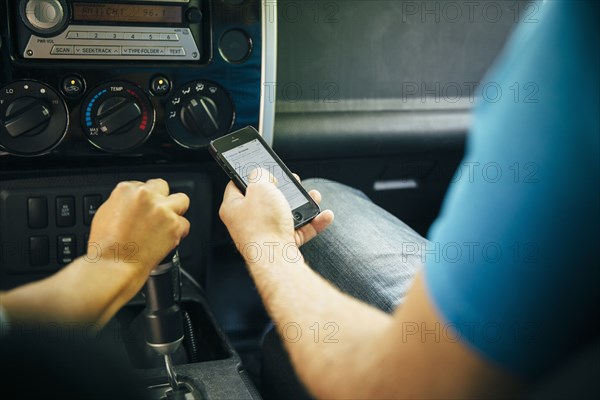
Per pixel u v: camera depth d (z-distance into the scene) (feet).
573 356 1.83
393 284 3.14
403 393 1.95
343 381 2.08
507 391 1.87
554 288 1.73
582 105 1.64
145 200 2.61
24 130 3.27
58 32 3.23
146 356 3.29
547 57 1.68
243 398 2.93
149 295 2.83
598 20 1.63
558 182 1.67
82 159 3.43
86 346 1.64
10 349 1.53
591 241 1.68
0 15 3.15
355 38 4.12
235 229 2.79
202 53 3.45
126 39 3.32
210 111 3.50
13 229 3.57
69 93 3.30
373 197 4.72
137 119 3.42
